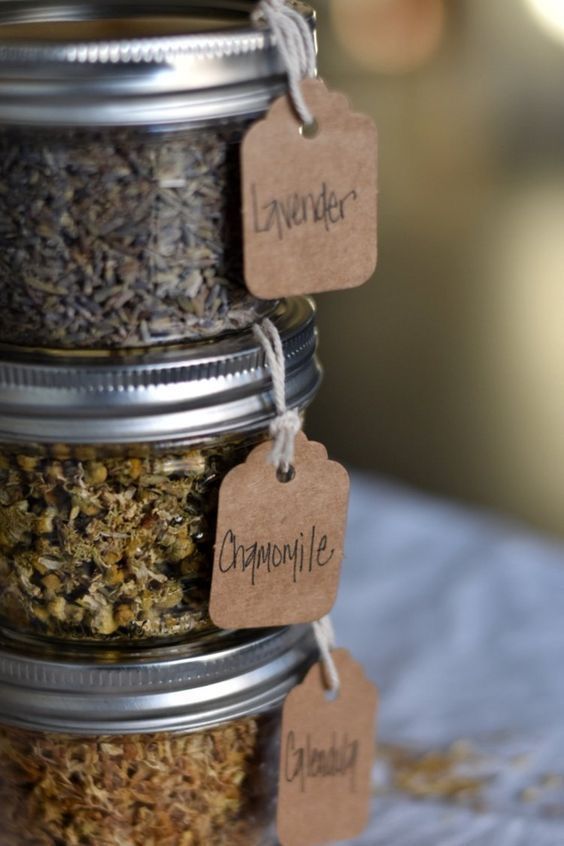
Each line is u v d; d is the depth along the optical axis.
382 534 0.73
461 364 1.58
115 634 0.50
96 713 0.50
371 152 0.49
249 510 0.49
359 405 1.48
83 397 0.48
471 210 2.22
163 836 0.52
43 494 0.49
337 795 0.54
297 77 0.47
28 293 0.48
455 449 1.37
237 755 0.52
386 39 2.44
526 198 2.29
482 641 0.67
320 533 0.50
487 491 1.28
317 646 0.53
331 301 1.81
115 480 0.49
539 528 1.20
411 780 0.60
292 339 0.50
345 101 0.48
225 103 0.47
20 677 0.50
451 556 0.72
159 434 0.48
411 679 0.65
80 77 0.46
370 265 0.49
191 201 0.48
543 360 1.59
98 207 0.47
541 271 1.91
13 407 0.48
